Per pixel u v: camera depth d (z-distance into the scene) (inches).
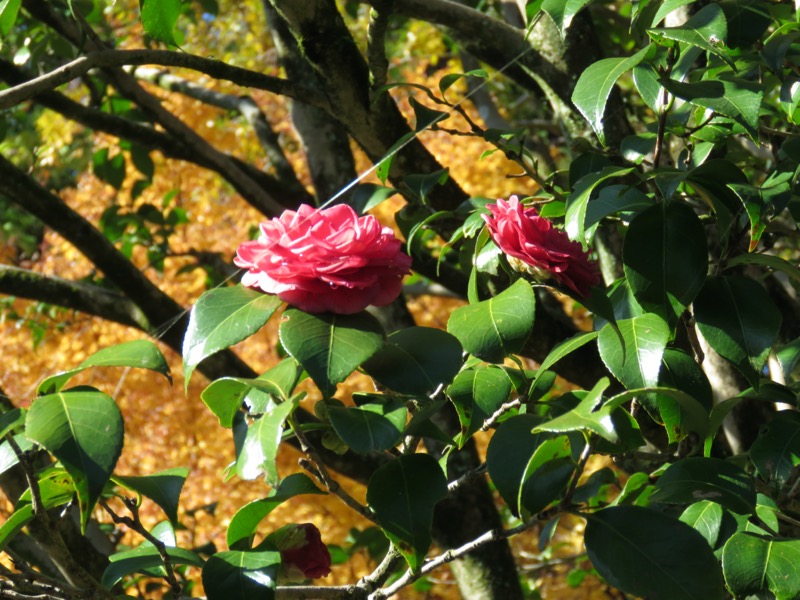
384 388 70.6
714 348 71.6
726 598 76.8
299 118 136.3
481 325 70.3
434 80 210.1
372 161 88.1
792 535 75.9
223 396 69.7
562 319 111.5
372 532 126.5
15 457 69.1
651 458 76.1
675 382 72.2
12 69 126.2
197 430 191.2
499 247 73.4
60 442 64.9
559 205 78.0
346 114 84.7
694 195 80.3
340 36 82.6
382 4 79.0
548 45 92.7
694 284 70.9
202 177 204.5
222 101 166.6
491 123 163.0
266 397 70.6
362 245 67.6
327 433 70.8
